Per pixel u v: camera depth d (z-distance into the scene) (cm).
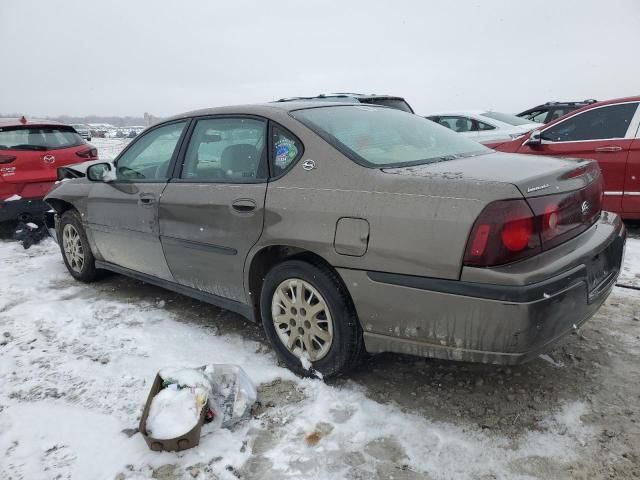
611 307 373
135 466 235
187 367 294
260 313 330
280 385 293
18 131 684
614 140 561
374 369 306
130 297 448
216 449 242
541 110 1138
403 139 316
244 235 308
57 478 231
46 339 367
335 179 274
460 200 230
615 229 284
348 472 225
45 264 564
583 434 241
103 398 291
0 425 271
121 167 422
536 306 218
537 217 227
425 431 249
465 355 238
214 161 343
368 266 254
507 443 238
